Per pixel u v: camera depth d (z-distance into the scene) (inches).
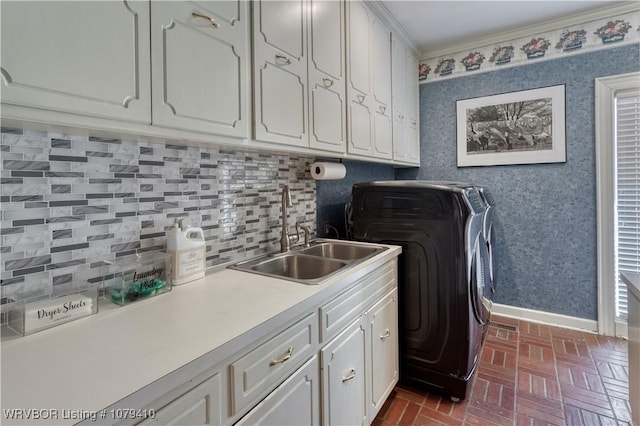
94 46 31.1
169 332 32.0
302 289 45.2
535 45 106.1
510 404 69.5
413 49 116.2
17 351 28.5
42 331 32.5
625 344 93.4
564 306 105.8
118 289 40.6
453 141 121.7
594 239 100.7
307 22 60.8
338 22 70.9
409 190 74.4
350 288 52.9
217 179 58.4
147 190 47.3
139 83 34.8
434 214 71.8
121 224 44.3
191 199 53.7
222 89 44.2
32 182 36.1
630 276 58.7
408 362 76.9
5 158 34.1
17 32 26.4
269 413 35.9
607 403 68.8
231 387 31.3
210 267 57.1
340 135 71.3
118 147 43.8
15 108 26.7
